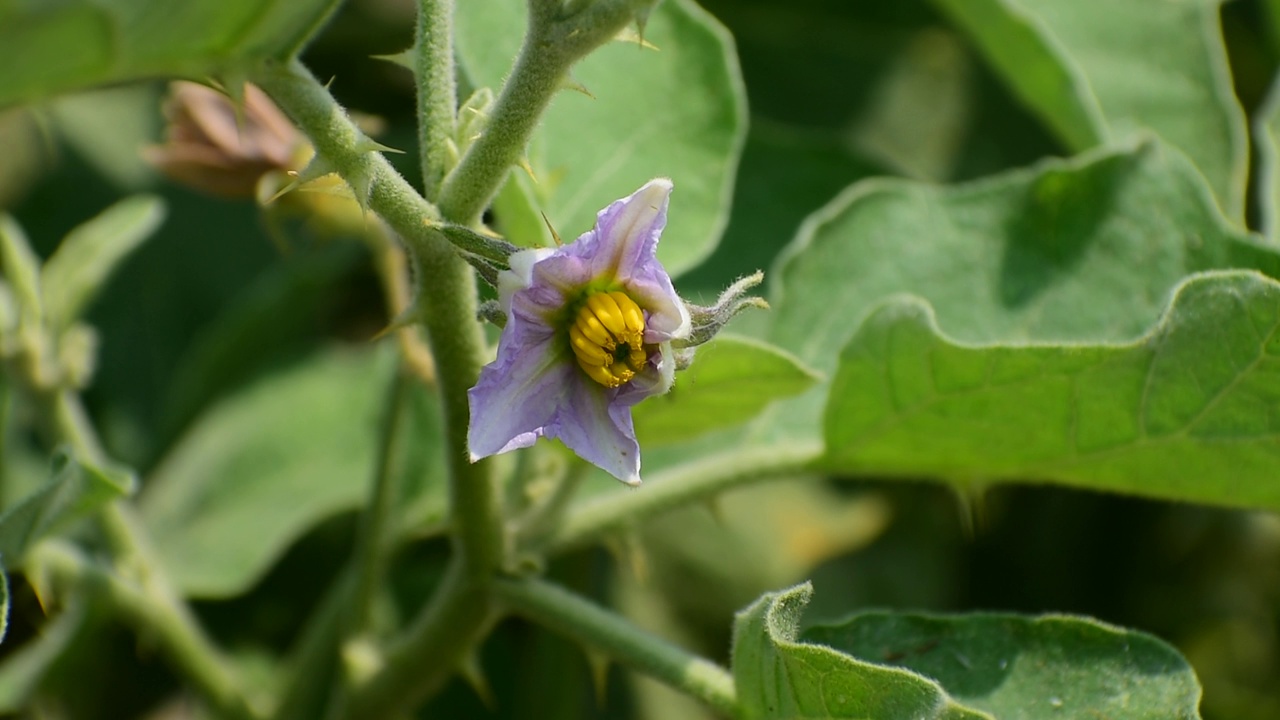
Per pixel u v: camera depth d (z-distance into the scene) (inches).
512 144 15.7
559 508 17.9
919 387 17.4
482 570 17.5
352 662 18.5
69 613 19.8
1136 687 16.7
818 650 15.7
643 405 17.4
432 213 15.7
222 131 18.6
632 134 18.7
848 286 19.3
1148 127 20.5
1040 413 17.3
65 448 16.3
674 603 21.7
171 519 21.3
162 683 21.3
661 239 18.6
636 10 15.3
